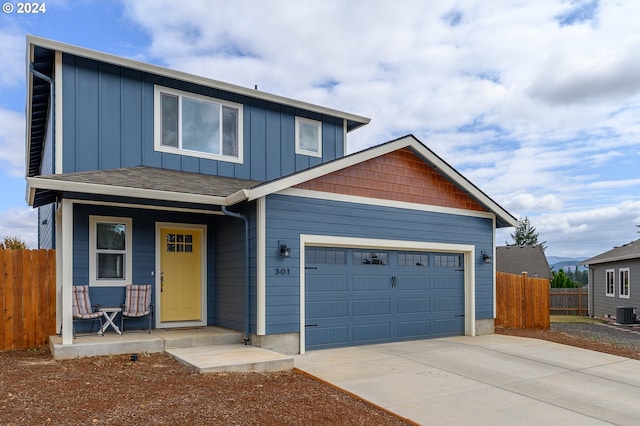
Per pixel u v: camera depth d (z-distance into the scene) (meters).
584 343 11.58
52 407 5.05
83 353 7.64
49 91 10.34
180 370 7.00
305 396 6.19
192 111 10.82
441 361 8.70
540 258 32.88
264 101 11.94
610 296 21.48
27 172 14.23
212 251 10.53
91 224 9.20
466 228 12.13
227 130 11.32
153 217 9.89
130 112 9.95
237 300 9.43
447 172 11.59
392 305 10.73
